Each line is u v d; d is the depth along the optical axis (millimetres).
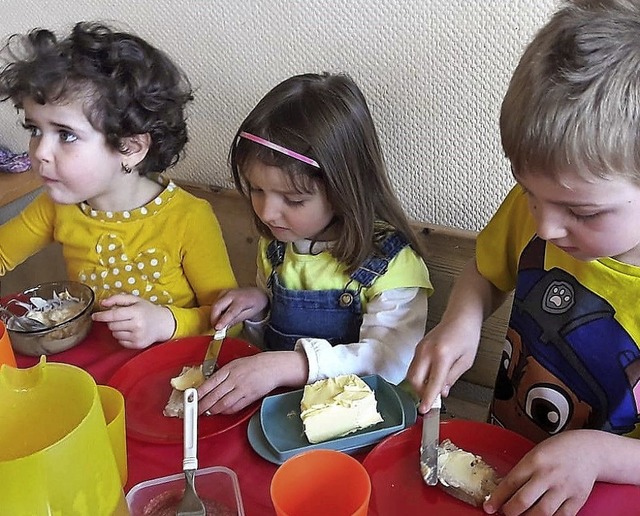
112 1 1244
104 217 1097
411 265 1001
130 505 646
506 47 953
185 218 1097
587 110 567
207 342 905
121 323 902
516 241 892
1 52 1289
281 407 777
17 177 1389
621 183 587
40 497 484
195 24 1187
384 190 1022
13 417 552
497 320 1051
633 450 648
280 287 1060
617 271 756
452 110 1028
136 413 792
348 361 882
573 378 809
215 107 1236
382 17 1022
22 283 1471
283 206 959
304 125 921
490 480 657
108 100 984
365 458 688
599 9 598
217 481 673
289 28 1104
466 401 1142
